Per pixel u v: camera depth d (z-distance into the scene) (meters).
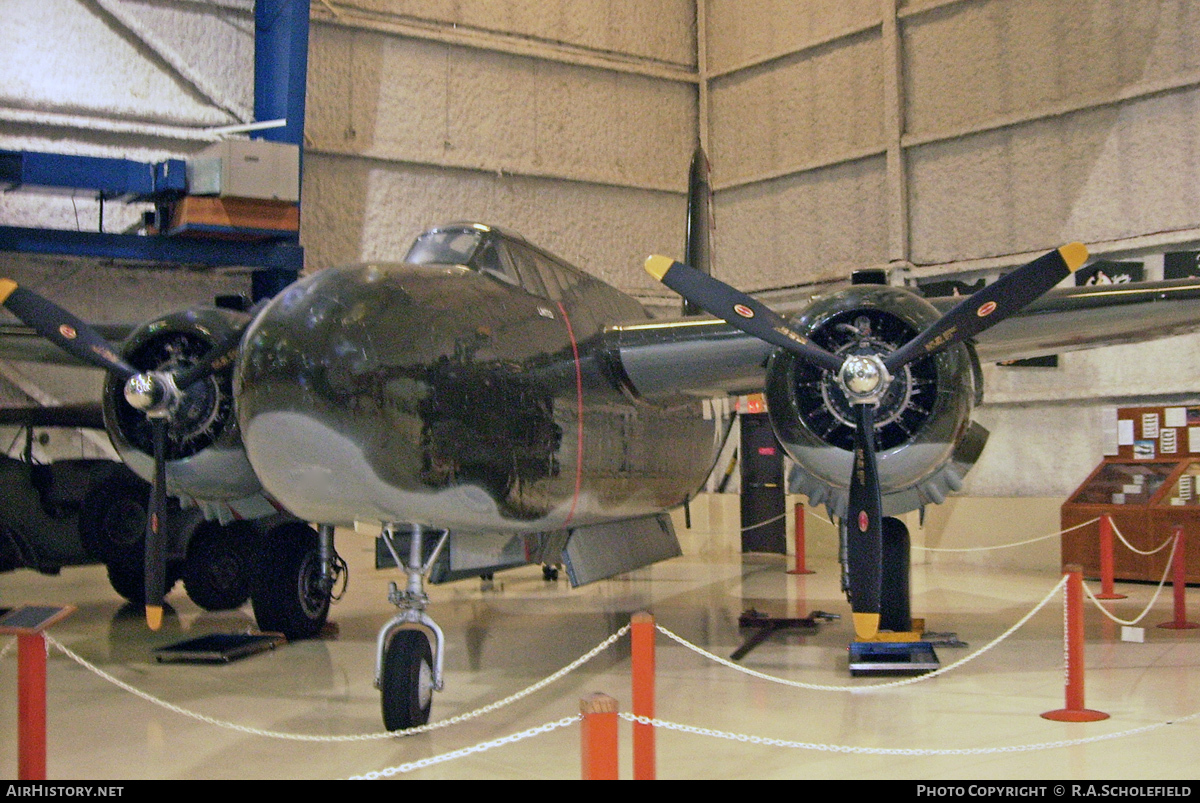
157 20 12.24
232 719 5.28
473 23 13.80
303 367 4.75
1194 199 10.60
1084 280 11.41
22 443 12.48
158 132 12.27
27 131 11.67
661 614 8.90
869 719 5.14
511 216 14.08
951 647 7.10
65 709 5.52
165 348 6.61
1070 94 11.56
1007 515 11.95
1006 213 12.10
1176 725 4.93
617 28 14.77
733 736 4.02
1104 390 11.33
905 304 5.86
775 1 14.34
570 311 6.54
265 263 11.61
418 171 13.50
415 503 5.07
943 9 12.64
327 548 7.71
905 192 12.95
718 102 15.19
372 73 13.20
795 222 14.23
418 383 4.95
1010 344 6.78
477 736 4.91
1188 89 10.64
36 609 3.80
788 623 8.09
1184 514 10.09
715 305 5.73
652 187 15.01
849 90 13.57
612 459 6.71
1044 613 8.62
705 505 14.74
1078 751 4.49
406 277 5.32
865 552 5.49
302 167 12.21
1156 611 8.66
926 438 5.71
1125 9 11.08
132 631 8.23
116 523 9.27
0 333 7.99
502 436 5.40
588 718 2.97
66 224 12.01
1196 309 6.12
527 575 11.98
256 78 12.77
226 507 7.08
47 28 11.71
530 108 14.21
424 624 5.21
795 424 5.89
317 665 6.71
